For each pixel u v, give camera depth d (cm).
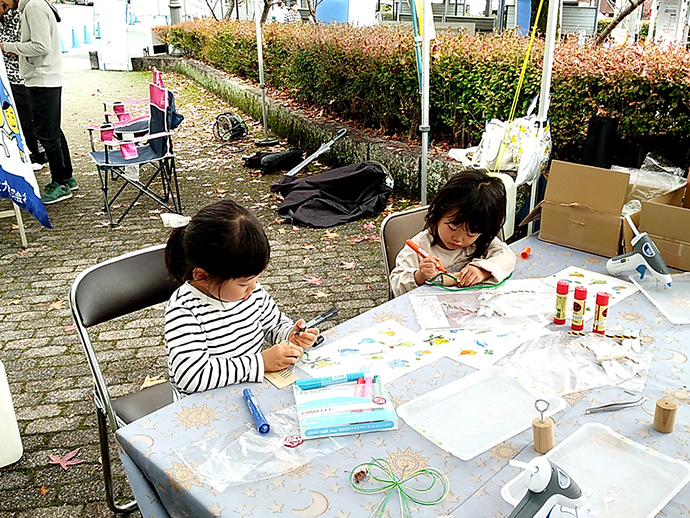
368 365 156
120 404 199
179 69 1352
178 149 752
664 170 358
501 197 202
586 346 162
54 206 540
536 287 201
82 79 1295
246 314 173
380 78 593
